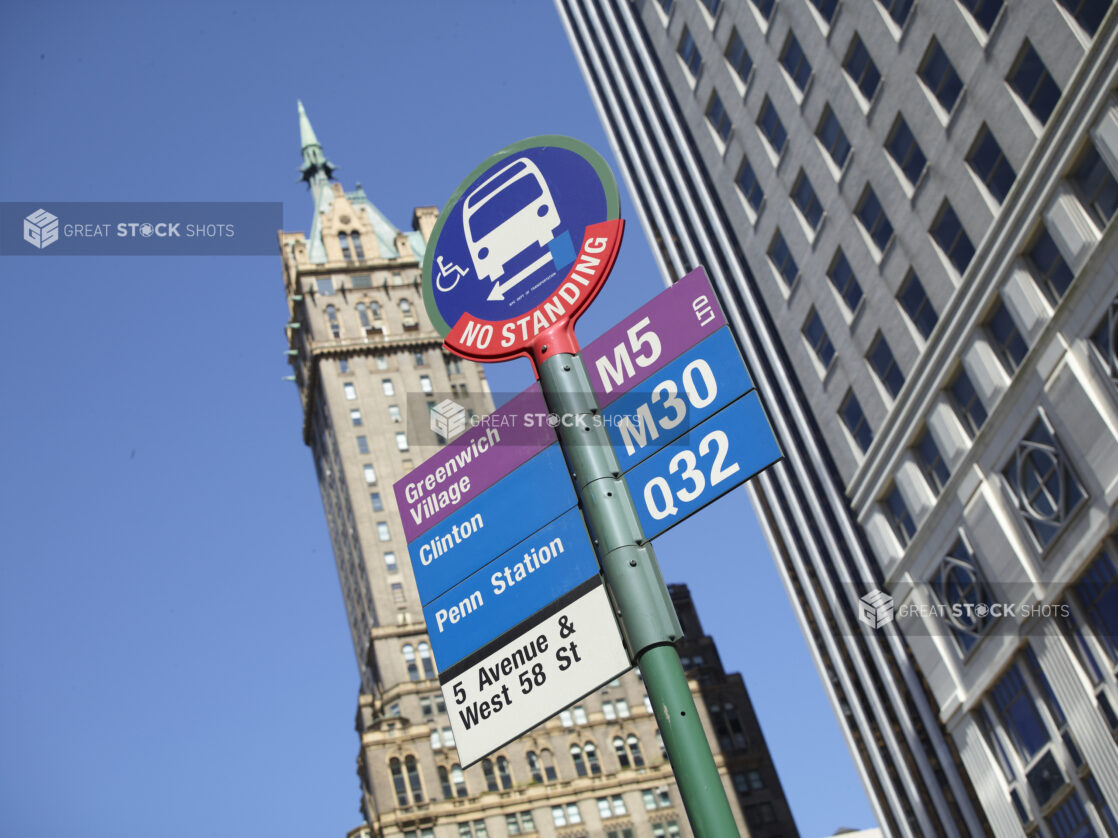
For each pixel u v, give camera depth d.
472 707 9.55
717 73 59.81
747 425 9.18
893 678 62.00
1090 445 36.72
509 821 126.06
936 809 60.28
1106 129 35.91
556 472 9.80
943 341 43.47
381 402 153.50
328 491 164.62
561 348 10.09
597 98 93.62
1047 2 38.03
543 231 10.67
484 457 10.31
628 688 136.00
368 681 146.00
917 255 45.44
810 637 73.19
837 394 51.66
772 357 70.25
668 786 129.75
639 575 8.92
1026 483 39.84
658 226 85.06
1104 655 36.94
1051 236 38.38
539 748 130.88
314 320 160.00
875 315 48.47
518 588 9.62
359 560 145.88
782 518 75.50
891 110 46.25
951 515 43.47
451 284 10.93
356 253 168.00
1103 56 35.88
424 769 128.25
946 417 43.72
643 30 80.12
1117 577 36.22
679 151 80.62
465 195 11.19
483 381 156.50
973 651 42.84
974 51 41.50
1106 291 35.94
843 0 48.72
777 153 55.16
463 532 10.16
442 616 9.99
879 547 48.16
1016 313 39.81
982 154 41.59
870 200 48.25
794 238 54.09
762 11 55.16
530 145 11.06
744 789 130.50
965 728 43.66
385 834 123.44
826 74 50.44
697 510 9.09
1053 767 39.56
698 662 139.38
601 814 127.38
